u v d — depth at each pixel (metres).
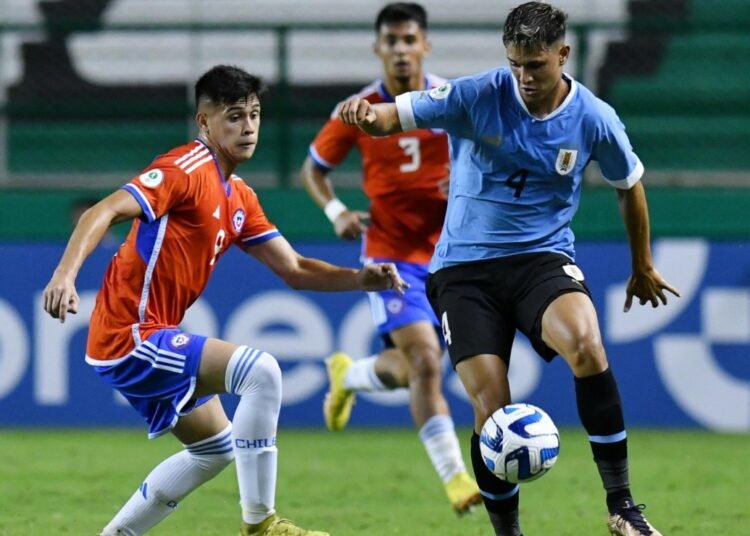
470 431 38.38
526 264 18.72
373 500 26.59
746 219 42.16
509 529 18.66
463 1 48.56
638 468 31.34
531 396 38.59
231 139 18.36
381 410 39.69
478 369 18.03
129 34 48.31
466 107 18.31
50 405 39.25
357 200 42.84
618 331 38.75
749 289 38.34
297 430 39.12
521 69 17.56
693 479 29.53
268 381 17.92
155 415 18.36
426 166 27.30
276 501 26.42
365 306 38.91
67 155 48.19
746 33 45.38
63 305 16.34
